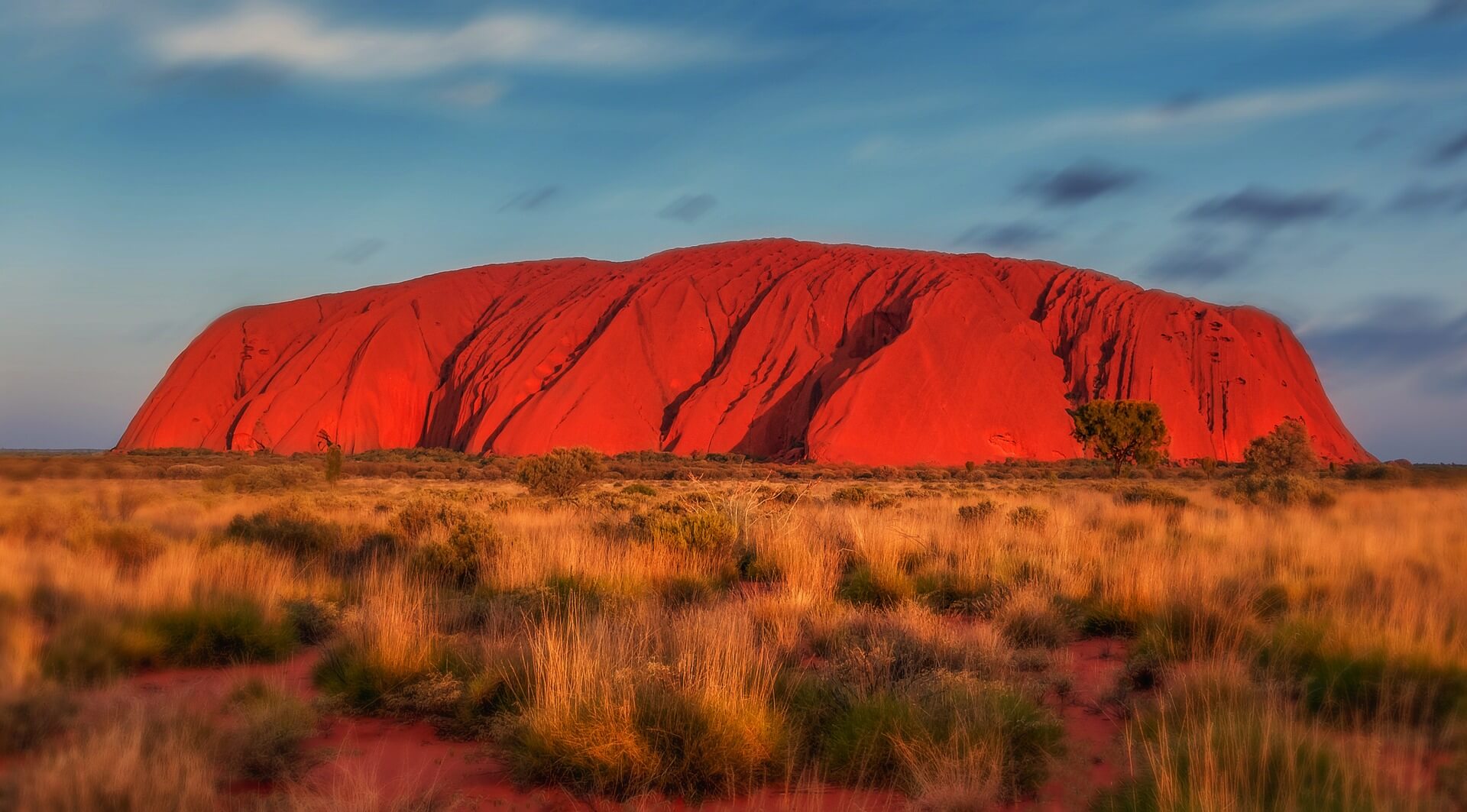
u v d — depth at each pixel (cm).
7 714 573
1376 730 563
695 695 581
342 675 734
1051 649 876
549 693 588
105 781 456
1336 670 668
